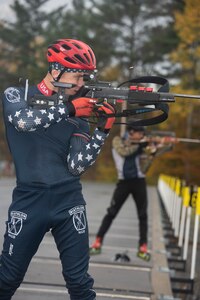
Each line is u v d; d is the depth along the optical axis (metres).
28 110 3.23
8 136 3.41
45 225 3.36
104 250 7.89
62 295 5.28
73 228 3.39
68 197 3.39
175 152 40.16
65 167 3.40
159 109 3.42
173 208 12.64
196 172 40.84
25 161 3.36
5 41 48.16
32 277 5.89
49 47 3.47
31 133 3.35
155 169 41.47
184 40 38.59
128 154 7.35
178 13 38.66
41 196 3.33
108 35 49.88
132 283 6.05
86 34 48.69
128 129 7.44
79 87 3.40
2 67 45.97
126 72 48.81
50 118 3.22
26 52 47.91
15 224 3.35
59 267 6.45
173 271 7.27
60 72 3.41
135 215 13.22
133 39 50.06
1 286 3.42
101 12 50.38
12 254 3.35
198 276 7.58
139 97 3.36
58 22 48.84
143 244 7.43
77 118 3.42
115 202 7.52
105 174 47.19
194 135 40.56
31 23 48.50
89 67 3.41
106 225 7.54
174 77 47.12
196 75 39.97
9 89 3.41
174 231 11.58
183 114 36.56
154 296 5.59
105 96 3.36
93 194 20.83
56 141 3.36
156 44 48.59
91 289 3.50
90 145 3.40
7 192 14.41
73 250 3.40
